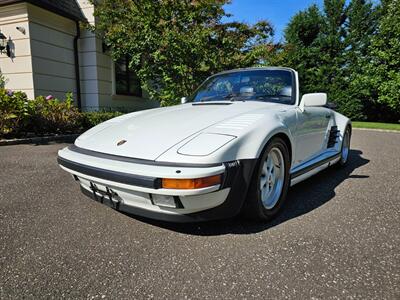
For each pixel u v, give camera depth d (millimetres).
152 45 7559
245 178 1938
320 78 15359
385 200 2789
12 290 1468
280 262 1706
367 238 1997
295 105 2795
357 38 15438
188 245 1916
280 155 2406
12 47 7344
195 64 7621
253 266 1668
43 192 2973
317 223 2254
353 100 15047
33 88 7363
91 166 1947
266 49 8359
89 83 8992
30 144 5879
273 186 2393
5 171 3787
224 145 1834
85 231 2113
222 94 3209
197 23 8008
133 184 1754
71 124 7020
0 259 1747
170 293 1443
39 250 1850
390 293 1428
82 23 8281
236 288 1477
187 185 1652
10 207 2566
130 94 10500
